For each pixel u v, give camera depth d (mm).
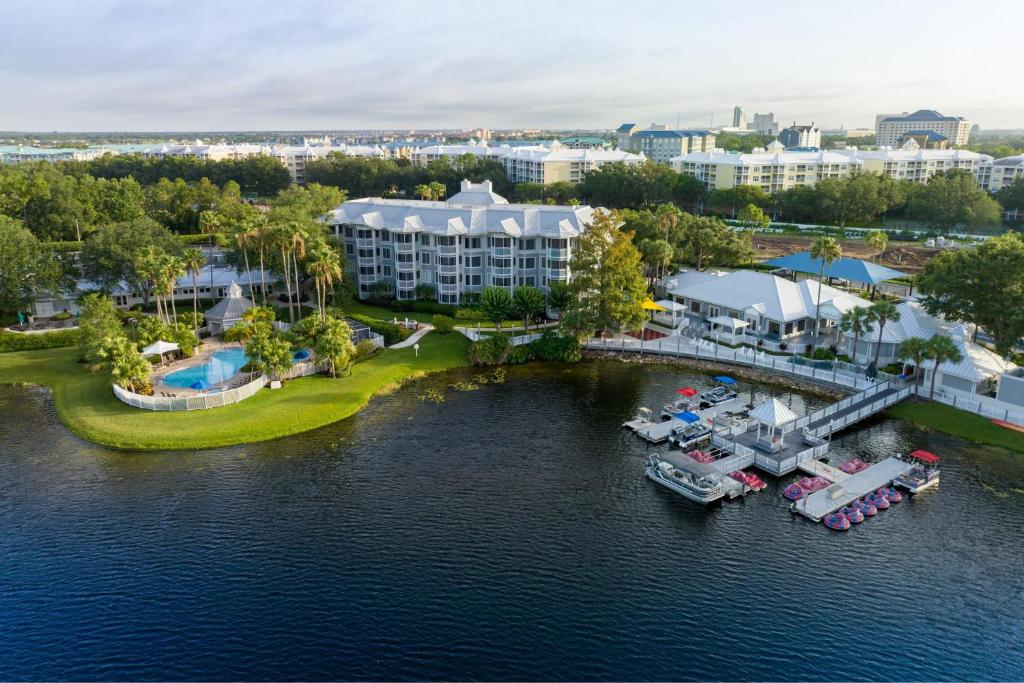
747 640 44406
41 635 44625
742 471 65438
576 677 41625
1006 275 81312
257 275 122875
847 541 54531
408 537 55125
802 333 103125
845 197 196250
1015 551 52969
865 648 43750
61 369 90938
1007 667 42219
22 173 177375
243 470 65375
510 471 65562
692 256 135000
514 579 50219
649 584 49719
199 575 50375
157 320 92312
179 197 186375
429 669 42125
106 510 58500
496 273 116312
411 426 75312
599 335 105188
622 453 69188
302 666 42312
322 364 89125
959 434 71000
